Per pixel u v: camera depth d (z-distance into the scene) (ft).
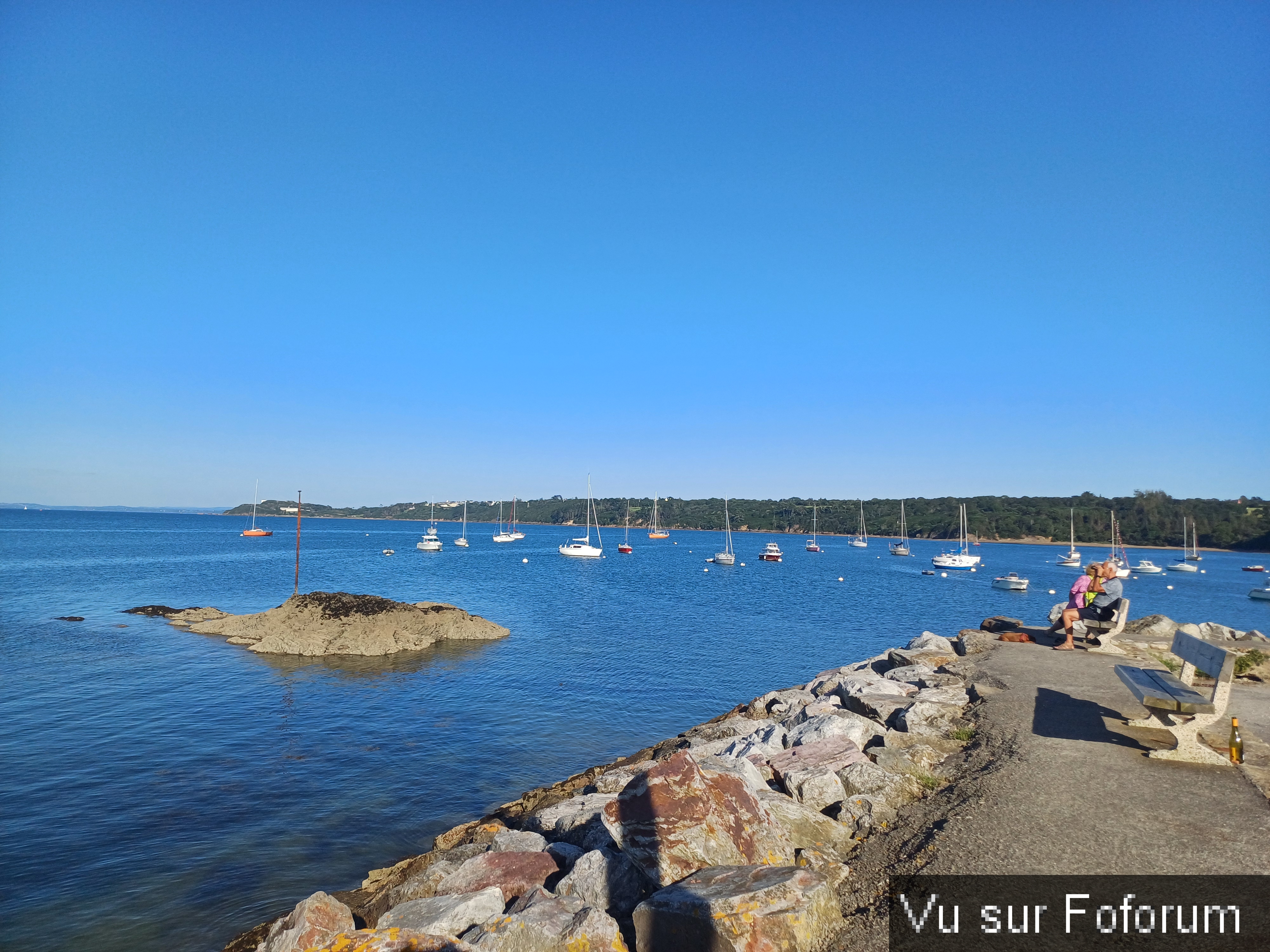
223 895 30.91
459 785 44.88
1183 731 23.76
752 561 368.48
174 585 175.52
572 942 16.08
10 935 27.73
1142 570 351.87
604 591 188.96
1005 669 37.40
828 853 19.22
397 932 15.69
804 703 44.21
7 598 140.67
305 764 48.24
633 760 42.16
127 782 44.24
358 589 177.78
